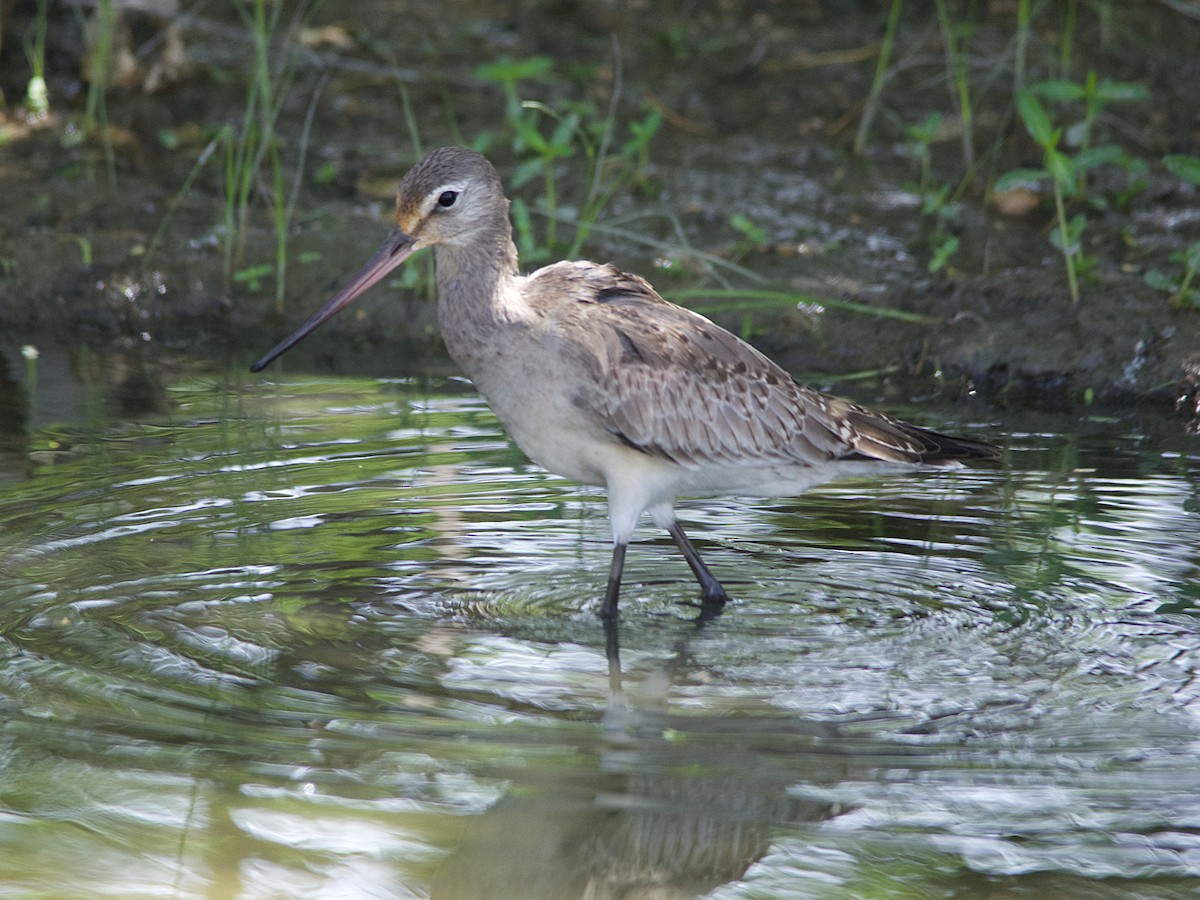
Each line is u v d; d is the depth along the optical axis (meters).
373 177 17.95
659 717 8.56
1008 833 7.47
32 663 8.95
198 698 8.63
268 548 10.68
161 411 13.36
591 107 18.52
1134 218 16.80
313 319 10.48
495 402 10.32
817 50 21.14
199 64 20.47
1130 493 11.73
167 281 16.14
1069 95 15.05
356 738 8.25
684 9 22.53
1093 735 8.34
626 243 16.50
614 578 10.10
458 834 7.47
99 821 7.52
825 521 11.57
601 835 7.47
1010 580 10.36
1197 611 9.80
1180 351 14.12
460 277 10.22
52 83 19.88
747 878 7.18
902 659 9.30
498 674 9.08
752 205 17.30
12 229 16.84
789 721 8.53
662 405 10.25
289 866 7.20
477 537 11.07
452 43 21.34
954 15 21.69
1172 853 7.32
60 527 10.83
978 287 15.34
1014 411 13.75
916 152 17.22
